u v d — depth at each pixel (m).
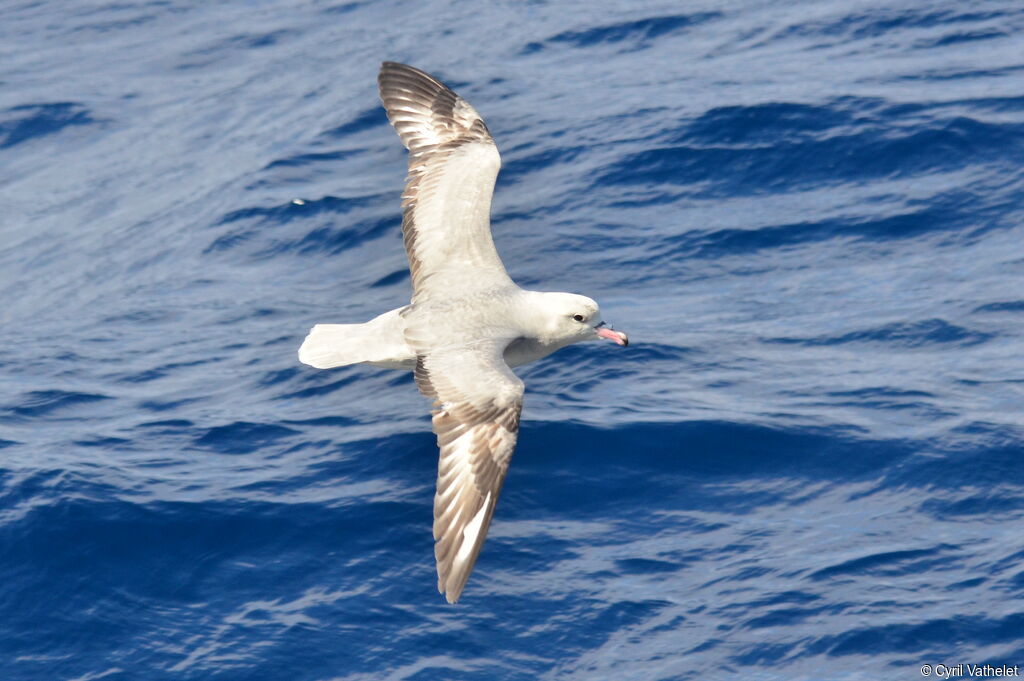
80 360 20.92
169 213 25.95
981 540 15.12
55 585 15.30
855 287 20.88
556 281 21.66
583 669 13.88
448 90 13.96
